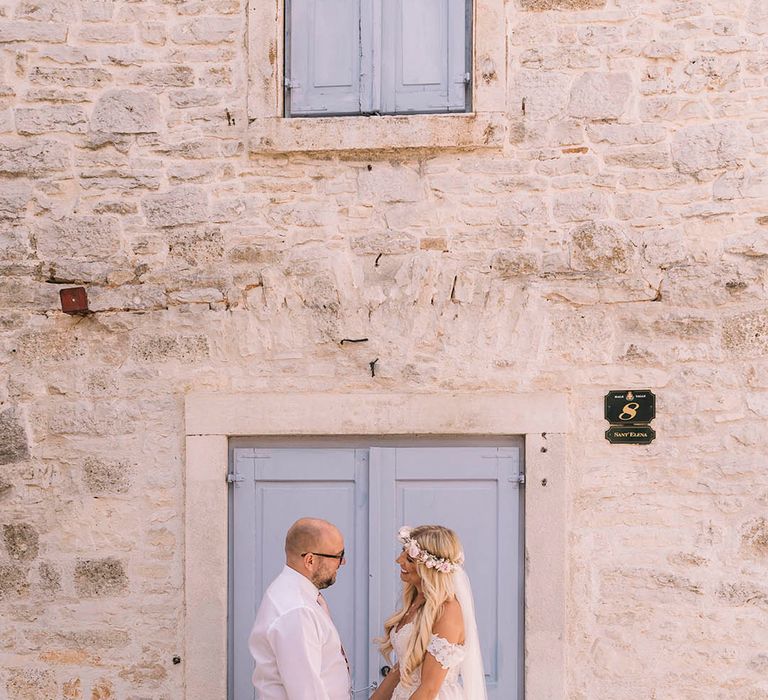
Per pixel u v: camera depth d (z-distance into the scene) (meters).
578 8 3.99
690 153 3.94
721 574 3.89
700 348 3.93
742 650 3.87
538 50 4.00
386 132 3.98
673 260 3.94
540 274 3.99
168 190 4.09
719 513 3.90
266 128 4.01
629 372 3.96
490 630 4.05
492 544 4.07
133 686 4.03
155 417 4.07
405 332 4.02
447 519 4.07
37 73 4.09
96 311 4.08
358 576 4.09
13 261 4.10
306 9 4.14
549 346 3.99
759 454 3.88
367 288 4.03
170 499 4.07
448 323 4.01
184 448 4.07
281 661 3.08
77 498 4.07
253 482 4.11
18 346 4.10
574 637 3.95
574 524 3.97
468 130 3.95
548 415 3.96
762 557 3.87
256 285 4.07
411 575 3.26
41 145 4.09
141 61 4.09
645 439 3.93
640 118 3.97
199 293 4.07
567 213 3.98
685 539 3.92
